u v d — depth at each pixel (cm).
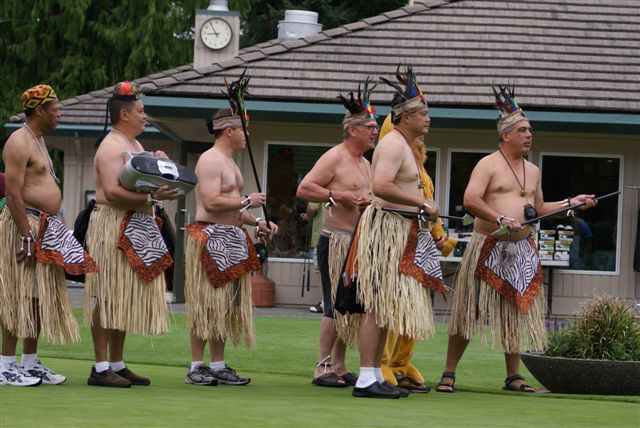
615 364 1515
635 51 3219
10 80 5422
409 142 1466
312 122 3000
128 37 5256
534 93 3022
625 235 3041
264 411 1212
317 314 2858
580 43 3241
